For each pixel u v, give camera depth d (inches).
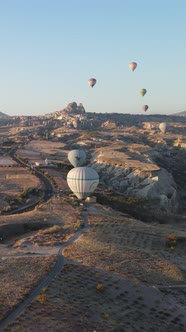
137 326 1422.2
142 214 4010.8
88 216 2967.5
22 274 1729.8
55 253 2073.1
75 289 1621.6
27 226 2709.2
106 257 2018.9
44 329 1290.6
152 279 1812.3
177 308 1585.9
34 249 2156.7
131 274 1827.0
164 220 4069.9
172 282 1818.4
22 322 1316.4
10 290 1550.2
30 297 1512.1
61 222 2783.0
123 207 4020.7
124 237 2481.5
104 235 2477.9
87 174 3417.8
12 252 2092.8
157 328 1435.8
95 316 1429.6
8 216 2925.7
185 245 2518.5
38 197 3811.5
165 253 2308.1
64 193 3907.5
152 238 2534.5
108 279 1743.4
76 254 2042.3
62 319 1365.7
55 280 1676.9
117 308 1525.6
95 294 1604.3
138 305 1573.6
